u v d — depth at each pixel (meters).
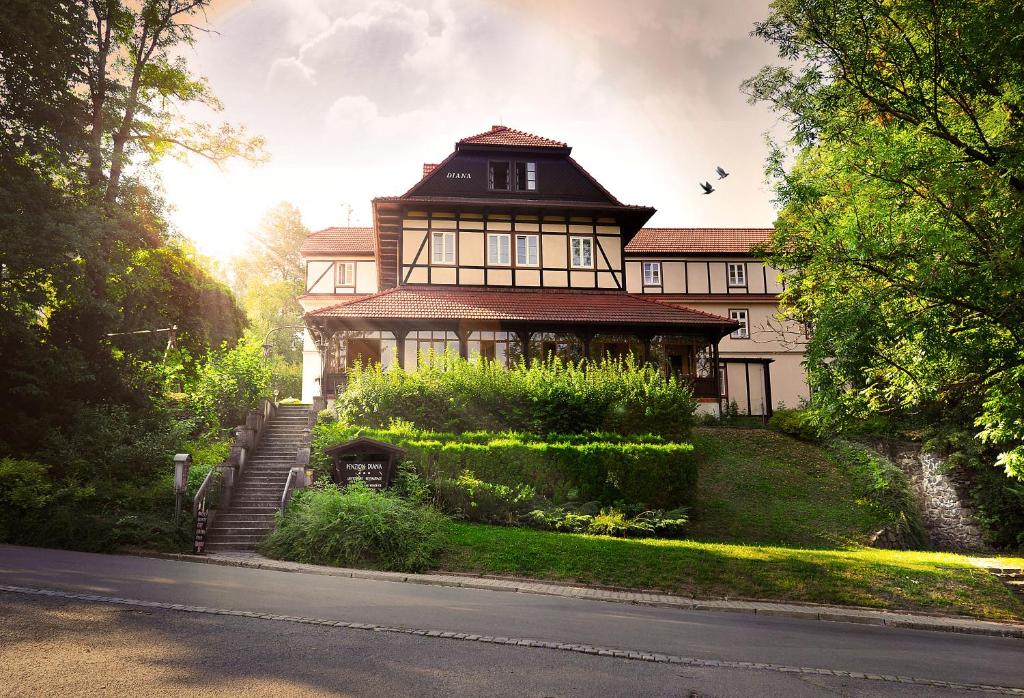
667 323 27.88
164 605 8.41
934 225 13.66
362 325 27.48
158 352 22.36
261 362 26.44
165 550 14.41
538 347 28.33
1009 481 23.27
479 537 15.08
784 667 7.56
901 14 13.30
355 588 11.17
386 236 32.81
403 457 17.72
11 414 17.44
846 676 7.38
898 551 19.58
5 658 5.95
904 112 14.14
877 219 14.69
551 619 9.48
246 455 19.72
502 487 17.58
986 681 7.69
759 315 40.41
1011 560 17.77
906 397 16.14
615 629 9.07
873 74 13.98
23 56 18.45
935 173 13.09
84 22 20.11
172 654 6.37
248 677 5.85
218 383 24.77
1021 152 11.35
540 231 31.00
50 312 19.77
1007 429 13.80
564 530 17.08
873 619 11.78
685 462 19.67
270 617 8.19
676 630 9.38
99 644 6.54
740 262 41.34
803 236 16.77
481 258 30.50
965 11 12.30
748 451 24.69
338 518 14.39
